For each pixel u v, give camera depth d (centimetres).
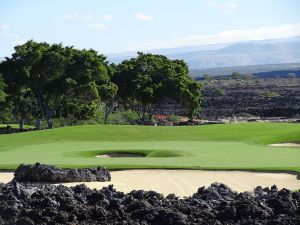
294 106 12219
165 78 8088
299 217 1380
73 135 5112
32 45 7381
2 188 1719
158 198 1659
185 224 1354
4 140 4881
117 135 5178
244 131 5450
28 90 7875
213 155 3572
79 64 7388
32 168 2462
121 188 2370
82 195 1648
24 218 1357
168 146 4247
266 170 2809
